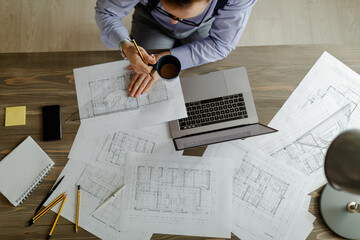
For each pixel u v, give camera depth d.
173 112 1.00
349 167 0.47
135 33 1.33
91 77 1.02
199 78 1.01
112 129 1.00
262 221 0.96
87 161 0.99
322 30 1.79
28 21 1.79
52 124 0.99
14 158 0.98
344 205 0.94
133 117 1.00
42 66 1.02
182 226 0.96
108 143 1.00
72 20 1.79
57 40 1.77
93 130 1.00
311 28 1.79
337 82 1.03
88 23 1.79
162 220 0.96
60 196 0.96
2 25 1.78
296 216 0.96
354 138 0.48
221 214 0.97
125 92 1.01
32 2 1.80
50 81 1.02
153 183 0.98
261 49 1.05
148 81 1.00
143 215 0.96
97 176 0.98
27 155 0.98
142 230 0.96
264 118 1.01
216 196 0.97
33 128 1.00
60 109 1.01
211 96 1.00
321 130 1.00
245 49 1.05
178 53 1.04
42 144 0.99
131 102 1.00
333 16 1.81
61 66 1.02
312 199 0.97
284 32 1.79
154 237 0.96
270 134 1.01
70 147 0.99
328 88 1.03
